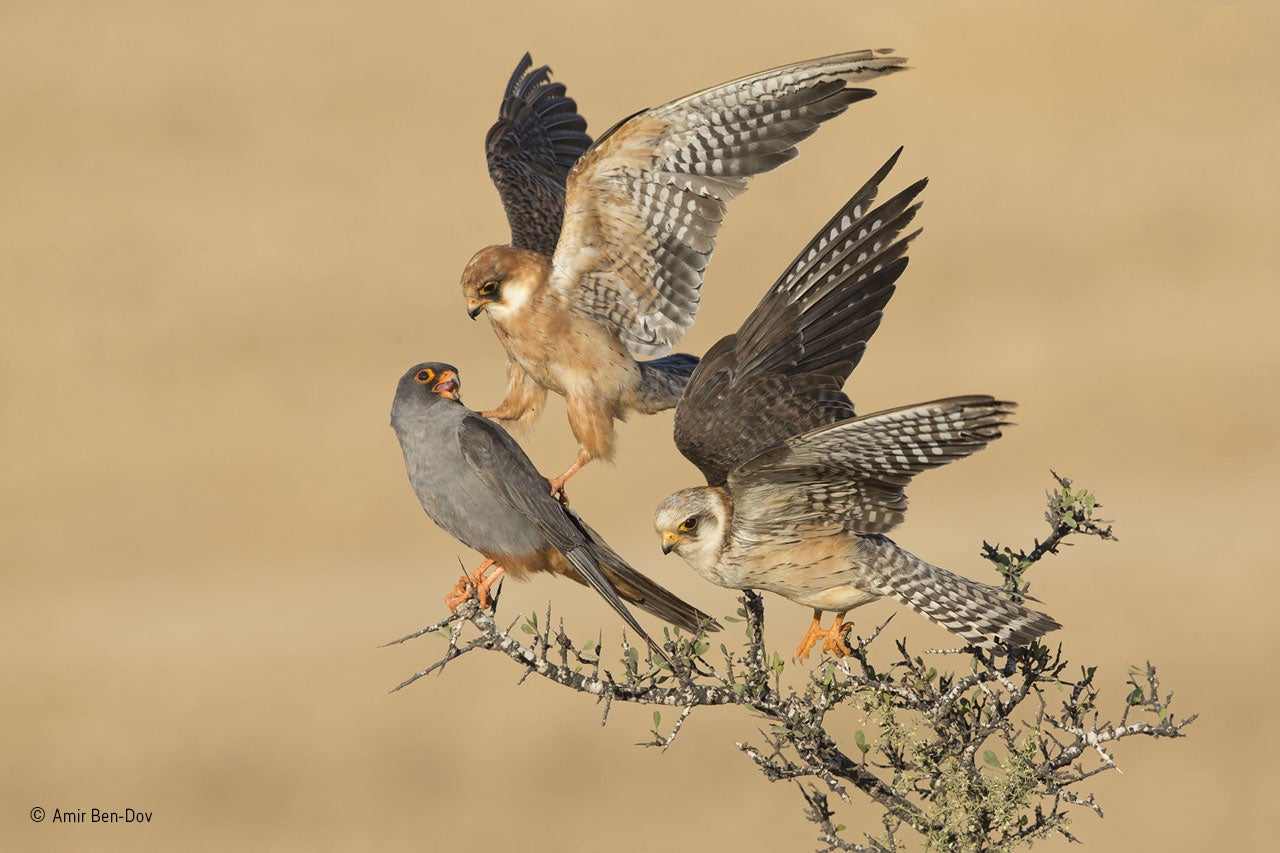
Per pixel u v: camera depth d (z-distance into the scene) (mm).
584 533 8305
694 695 7215
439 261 35594
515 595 21391
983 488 26656
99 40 46750
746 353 8078
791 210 37750
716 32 48625
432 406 8422
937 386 30875
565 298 9430
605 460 9648
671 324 9391
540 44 47625
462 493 8344
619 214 9188
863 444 6992
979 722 7438
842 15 49188
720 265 35344
